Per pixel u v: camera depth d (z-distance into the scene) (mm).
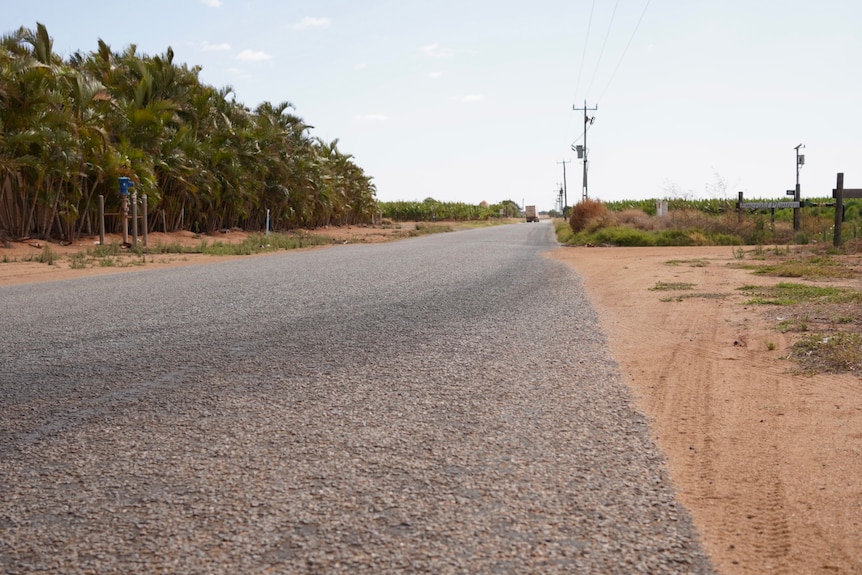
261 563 2404
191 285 11781
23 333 7023
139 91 31906
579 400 4574
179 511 2838
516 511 2838
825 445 3666
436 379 5125
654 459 3479
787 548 2555
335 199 59375
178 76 34406
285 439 3750
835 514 2832
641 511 2857
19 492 3055
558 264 17141
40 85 24844
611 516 2805
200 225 39594
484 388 4867
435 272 14406
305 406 4398
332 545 2537
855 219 32781
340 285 11719
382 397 4617
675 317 8164
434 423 4043
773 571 2387
